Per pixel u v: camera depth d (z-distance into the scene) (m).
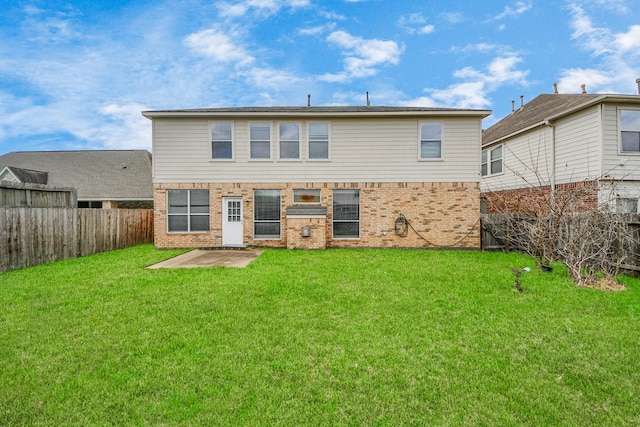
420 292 5.86
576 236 7.03
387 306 5.11
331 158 12.19
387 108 13.48
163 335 4.05
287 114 11.91
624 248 7.16
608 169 10.68
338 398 2.85
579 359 3.49
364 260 9.18
